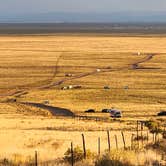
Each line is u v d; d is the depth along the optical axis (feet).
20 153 167.84
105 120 469.57
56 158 146.92
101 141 255.29
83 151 148.05
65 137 289.53
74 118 492.54
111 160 120.06
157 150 160.25
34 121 433.07
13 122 416.46
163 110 580.30
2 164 130.93
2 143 242.78
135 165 120.16
